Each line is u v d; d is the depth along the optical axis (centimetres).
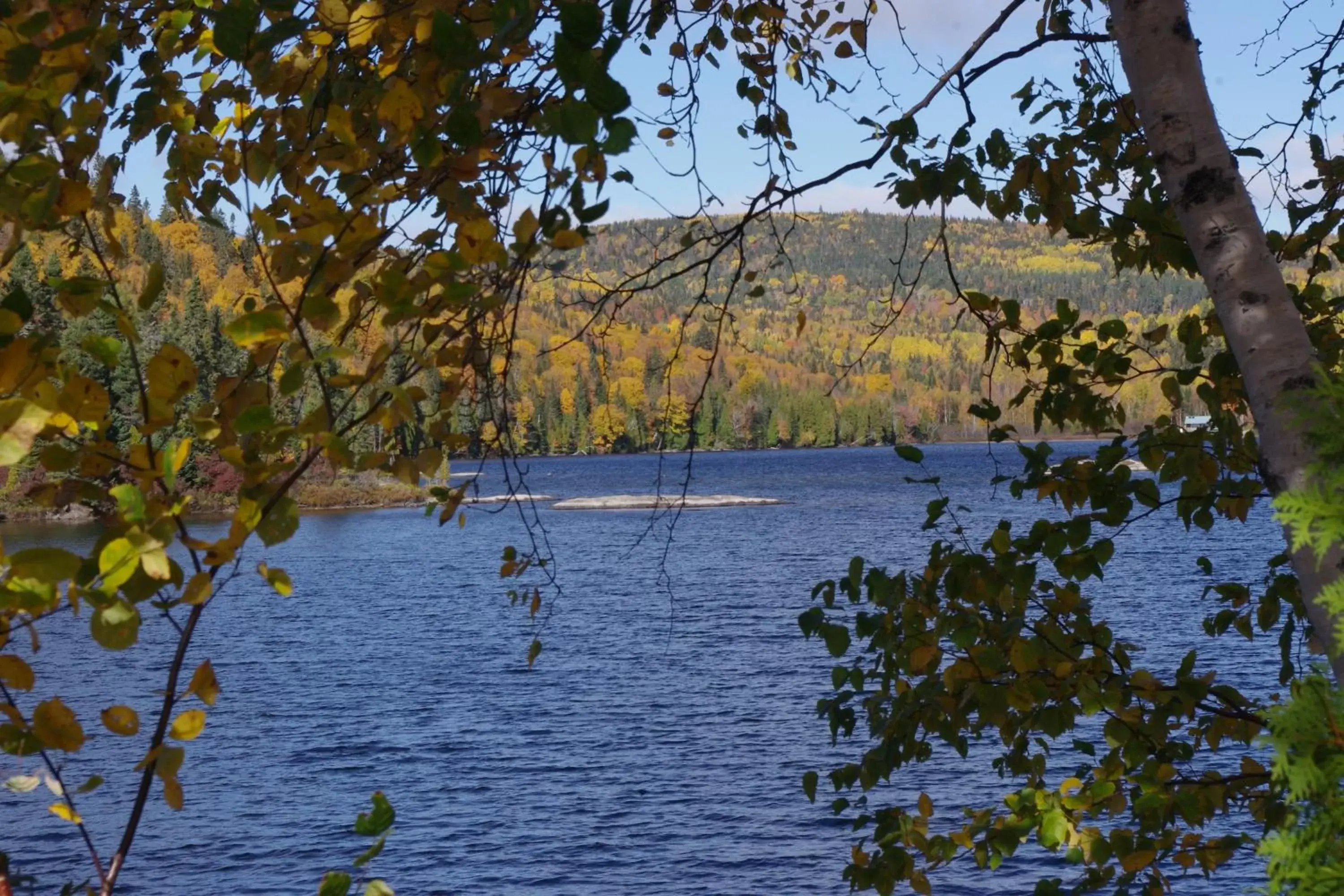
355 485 12481
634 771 2438
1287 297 284
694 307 419
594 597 5459
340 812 2195
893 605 443
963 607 448
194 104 313
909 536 7531
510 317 345
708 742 2652
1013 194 449
